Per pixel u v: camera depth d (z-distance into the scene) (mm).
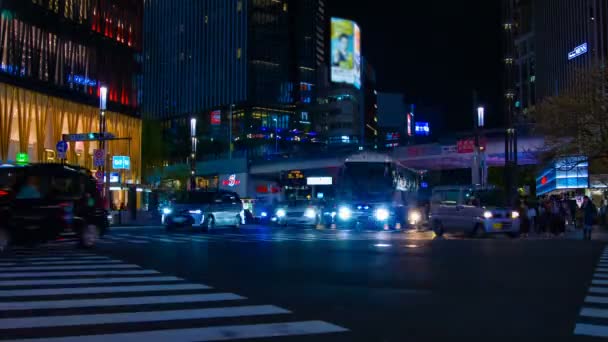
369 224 31688
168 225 27672
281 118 134500
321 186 94062
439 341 5934
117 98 73438
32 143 62406
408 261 13633
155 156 96688
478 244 20016
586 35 87625
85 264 12680
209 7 140750
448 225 26844
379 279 10500
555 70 99625
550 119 36969
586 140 36281
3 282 9852
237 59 132375
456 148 56125
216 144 117500
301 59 141500
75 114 66938
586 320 7121
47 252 15727
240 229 32781
